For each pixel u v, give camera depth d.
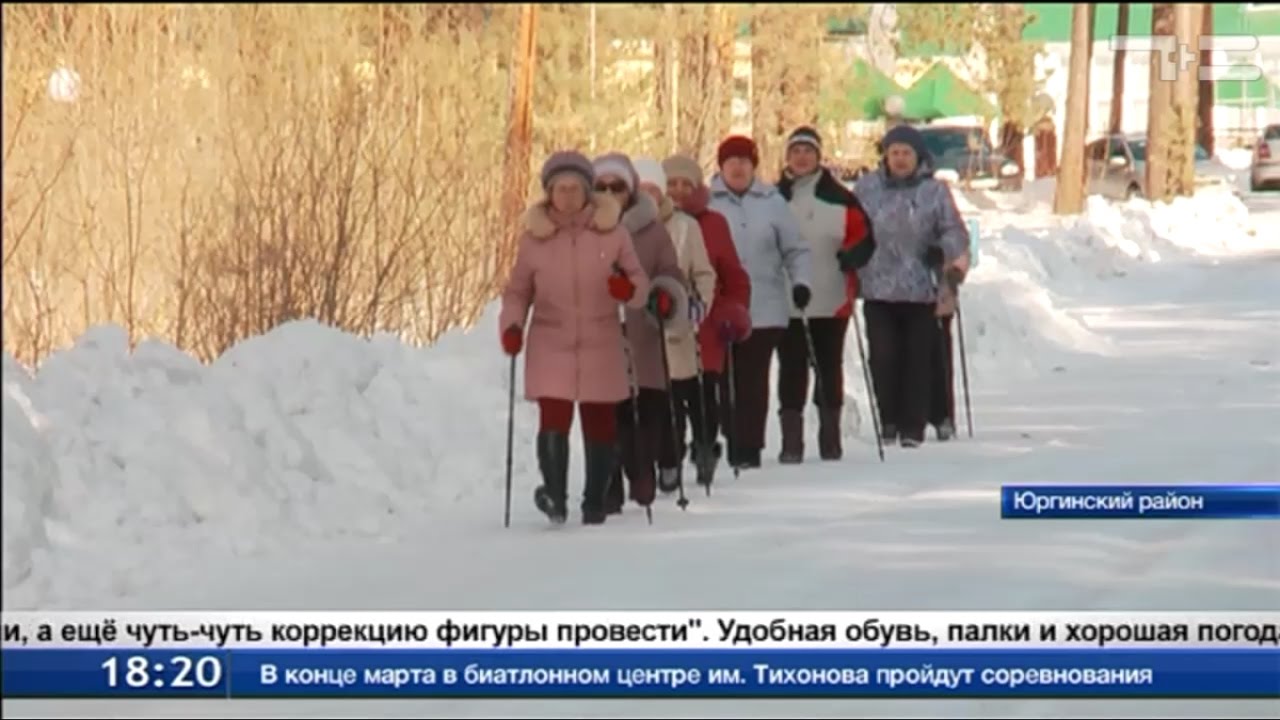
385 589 13.61
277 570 14.33
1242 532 15.33
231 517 15.01
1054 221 62.56
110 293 21.77
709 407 18.05
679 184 18.28
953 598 13.11
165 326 22.27
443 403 17.70
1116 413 22.88
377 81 25.05
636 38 43.06
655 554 14.84
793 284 19.44
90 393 15.45
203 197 22.56
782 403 20.02
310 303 22.30
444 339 19.19
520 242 16.27
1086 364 27.53
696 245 17.92
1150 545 14.95
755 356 19.48
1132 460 19.14
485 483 17.27
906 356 20.95
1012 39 67.31
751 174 19.58
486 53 35.06
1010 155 80.25
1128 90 91.94
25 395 15.09
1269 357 27.55
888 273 20.92
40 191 21.41
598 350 16.14
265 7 24.86
